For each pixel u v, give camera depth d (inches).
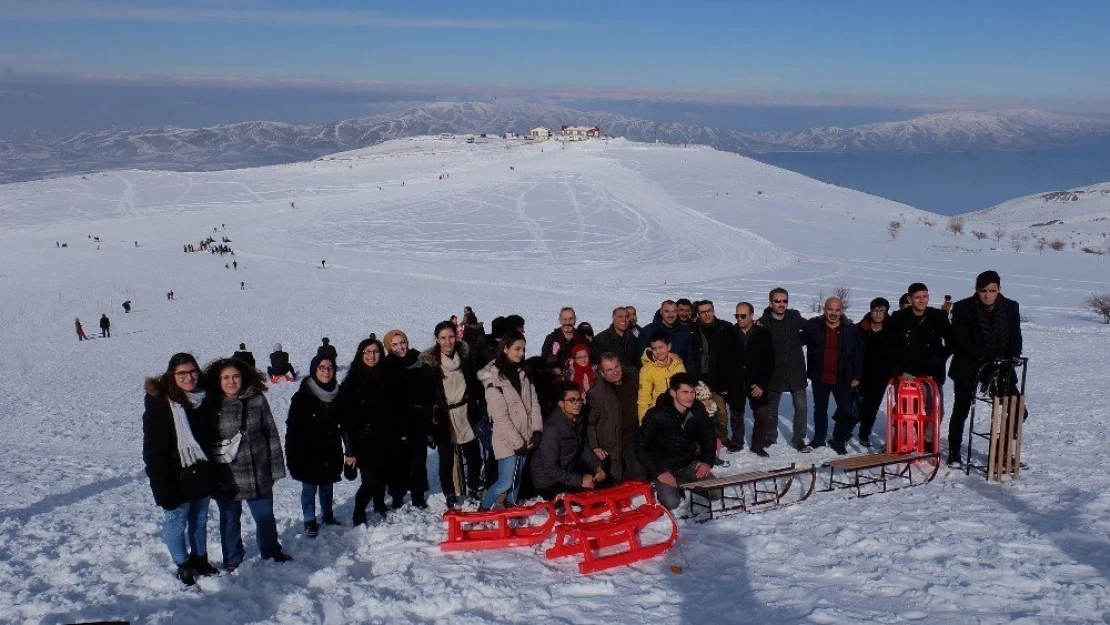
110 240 3919.8
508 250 3309.5
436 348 345.4
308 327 1648.6
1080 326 1421.0
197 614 250.8
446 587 255.6
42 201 5561.0
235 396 282.4
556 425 330.6
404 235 3791.8
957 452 370.3
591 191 4931.1
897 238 3695.9
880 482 347.9
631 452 371.6
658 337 364.2
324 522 342.0
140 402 878.4
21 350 1482.5
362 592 258.1
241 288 2364.7
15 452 601.6
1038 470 356.2
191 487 267.1
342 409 323.6
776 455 414.0
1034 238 4399.6
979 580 236.4
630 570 265.4
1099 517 283.7
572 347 411.2
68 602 257.6
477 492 367.6
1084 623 206.8
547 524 292.7
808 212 4534.9
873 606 225.0
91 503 400.2
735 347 412.5
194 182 6496.1
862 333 413.4
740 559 269.1
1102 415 495.2
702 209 4426.7
